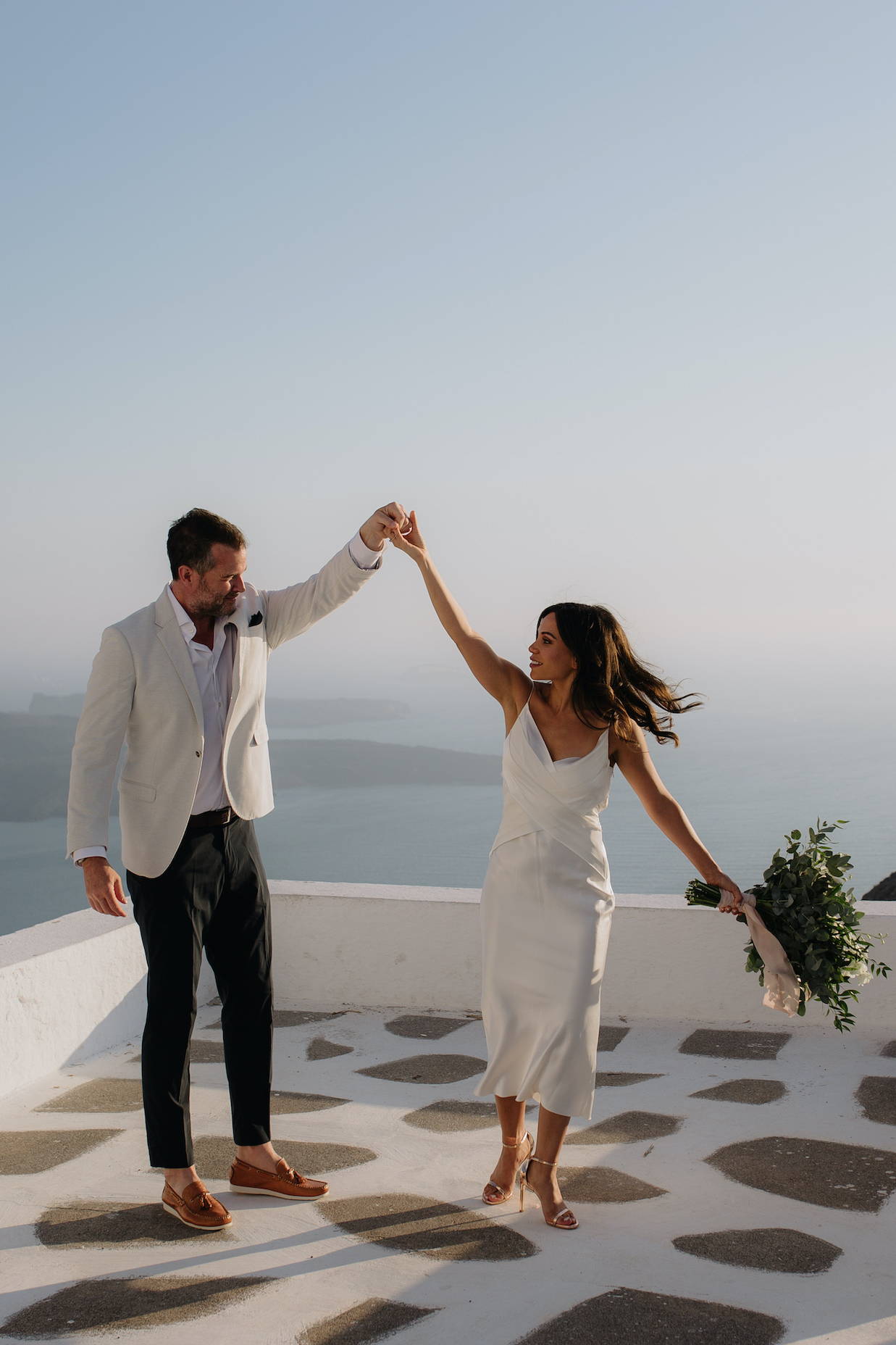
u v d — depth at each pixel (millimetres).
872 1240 2828
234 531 2938
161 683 2920
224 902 3068
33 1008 4297
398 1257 2744
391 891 5457
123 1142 3617
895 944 4699
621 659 3107
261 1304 2500
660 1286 2578
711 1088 4094
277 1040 4836
